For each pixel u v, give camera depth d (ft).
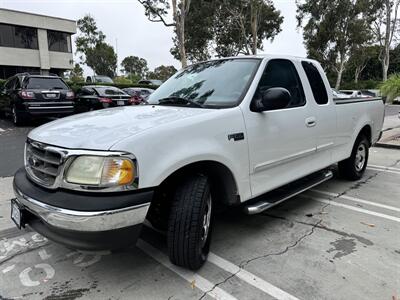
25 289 9.05
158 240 11.64
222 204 11.06
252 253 10.78
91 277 9.57
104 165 7.75
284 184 12.40
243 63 12.27
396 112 71.20
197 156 8.99
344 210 14.42
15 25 112.47
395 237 11.88
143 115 9.99
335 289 8.92
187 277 9.49
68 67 127.85
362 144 18.48
